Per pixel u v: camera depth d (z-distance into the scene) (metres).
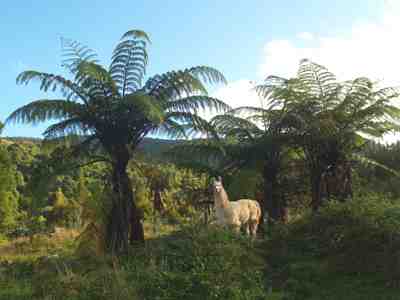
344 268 10.61
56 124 15.72
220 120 20.48
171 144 19.42
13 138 54.44
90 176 30.12
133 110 14.98
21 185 34.31
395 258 9.93
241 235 11.93
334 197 18.00
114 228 14.71
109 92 15.08
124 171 15.54
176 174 29.20
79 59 15.35
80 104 15.16
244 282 9.31
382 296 9.05
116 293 8.88
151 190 28.64
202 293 8.70
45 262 12.34
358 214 11.76
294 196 21.81
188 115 15.47
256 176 18.83
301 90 19.98
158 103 14.48
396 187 22.77
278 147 19.86
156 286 9.08
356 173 22.81
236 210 13.57
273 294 9.24
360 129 19.45
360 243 10.94
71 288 9.41
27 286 10.02
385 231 10.73
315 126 18.50
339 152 19.36
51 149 16.25
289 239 12.95
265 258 12.03
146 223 26.44
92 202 14.99
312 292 9.66
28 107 14.53
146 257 11.80
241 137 20.64
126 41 15.40
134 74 15.76
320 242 12.12
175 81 15.40
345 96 19.52
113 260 11.41
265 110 20.48
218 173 20.27
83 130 15.57
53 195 31.89
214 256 9.93
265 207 19.73
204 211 20.09
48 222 30.45
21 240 23.75
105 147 15.67
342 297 9.26
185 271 9.62
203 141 19.81
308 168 20.39
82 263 12.00
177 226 24.33
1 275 11.05
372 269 10.25
